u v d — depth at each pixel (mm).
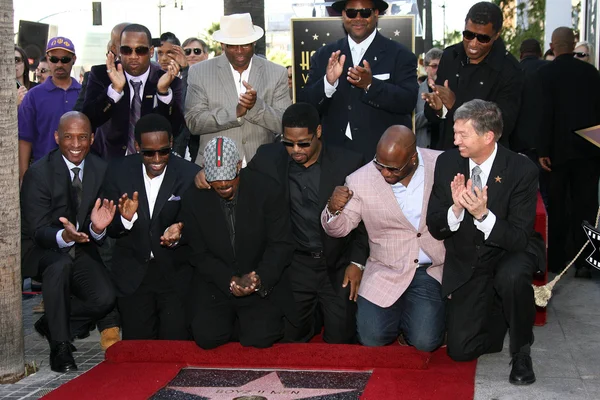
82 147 5574
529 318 4742
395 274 5137
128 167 5633
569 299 6680
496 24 5594
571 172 7523
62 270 5211
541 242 5004
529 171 4852
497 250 4969
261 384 4734
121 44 5961
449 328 5008
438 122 5973
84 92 6289
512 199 4859
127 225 5473
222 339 5188
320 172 5328
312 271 5418
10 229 4988
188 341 5395
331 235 5090
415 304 5113
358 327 5215
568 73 7379
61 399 4535
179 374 4980
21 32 10484
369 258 5355
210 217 5164
